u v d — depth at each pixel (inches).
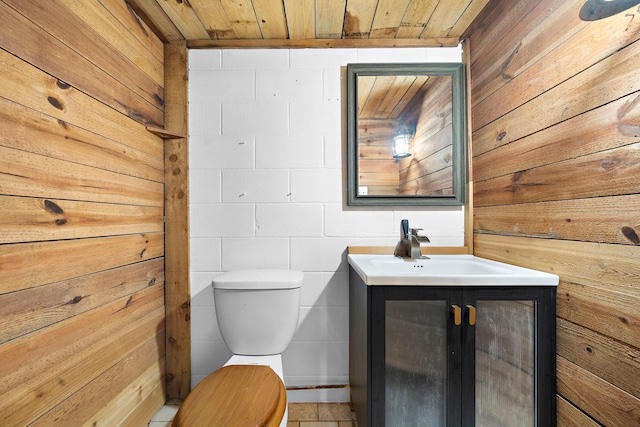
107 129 44.6
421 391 40.9
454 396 40.4
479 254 58.9
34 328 32.2
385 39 62.6
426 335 41.1
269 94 63.5
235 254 63.0
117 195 46.7
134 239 51.0
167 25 56.9
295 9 52.9
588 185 34.6
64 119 36.8
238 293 51.4
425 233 63.2
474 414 40.4
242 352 51.8
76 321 37.9
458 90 62.4
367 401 41.1
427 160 62.7
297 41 62.4
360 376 48.4
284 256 63.2
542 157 41.9
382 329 40.9
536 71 42.9
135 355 50.7
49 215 34.4
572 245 37.0
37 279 32.7
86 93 40.5
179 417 32.4
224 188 63.1
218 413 33.0
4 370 28.9
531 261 44.4
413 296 40.9
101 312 42.5
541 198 42.2
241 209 63.2
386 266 54.8
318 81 63.5
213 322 62.5
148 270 55.3
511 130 48.6
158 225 59.2
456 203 62.4
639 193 29.1
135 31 52.4
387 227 63.3
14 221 30.4
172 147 61.5
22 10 31.7
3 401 28.7
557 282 39.1
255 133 63.4
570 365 37.2
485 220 56.7
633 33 29.7
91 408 40.1
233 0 50.4
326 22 56.8
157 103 59.4
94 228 41.5
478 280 39.9
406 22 57.0
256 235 63.2
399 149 62.7
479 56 58.0
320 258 63.2
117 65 47.3
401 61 63.4
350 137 62.6
